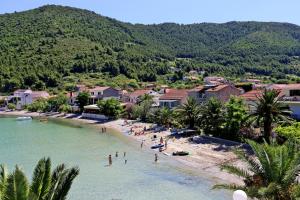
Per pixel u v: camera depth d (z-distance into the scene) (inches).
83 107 5684.1
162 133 3454.7
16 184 676.7
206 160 2341.3
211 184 1866.4
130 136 3516.2
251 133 2659.9
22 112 6560.0
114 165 2352.4
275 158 952.3
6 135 3853.3
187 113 3351.4
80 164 2391.7
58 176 798.5
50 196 764.0
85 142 3302.2
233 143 2684.5
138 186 1878.7
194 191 1772.9
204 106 3262.8
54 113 6063.0
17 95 7327.8
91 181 1977.1
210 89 4158.5
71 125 4662.9
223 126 2869.1
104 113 4990.2
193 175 2047.2
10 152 2827.3
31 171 2181.3
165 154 2615.7
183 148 2738.7
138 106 4574.3
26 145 3179.1
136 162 2423.7
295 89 3179.1
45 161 799.7
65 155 2699.3
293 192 880.3
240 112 2738.7
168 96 4537.4
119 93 6176.2
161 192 1775.3
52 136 3732.8
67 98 6471.5
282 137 2279.8
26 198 679.7
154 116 4121.6
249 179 994.7
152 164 2352.4
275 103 2423.7
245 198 490.6
